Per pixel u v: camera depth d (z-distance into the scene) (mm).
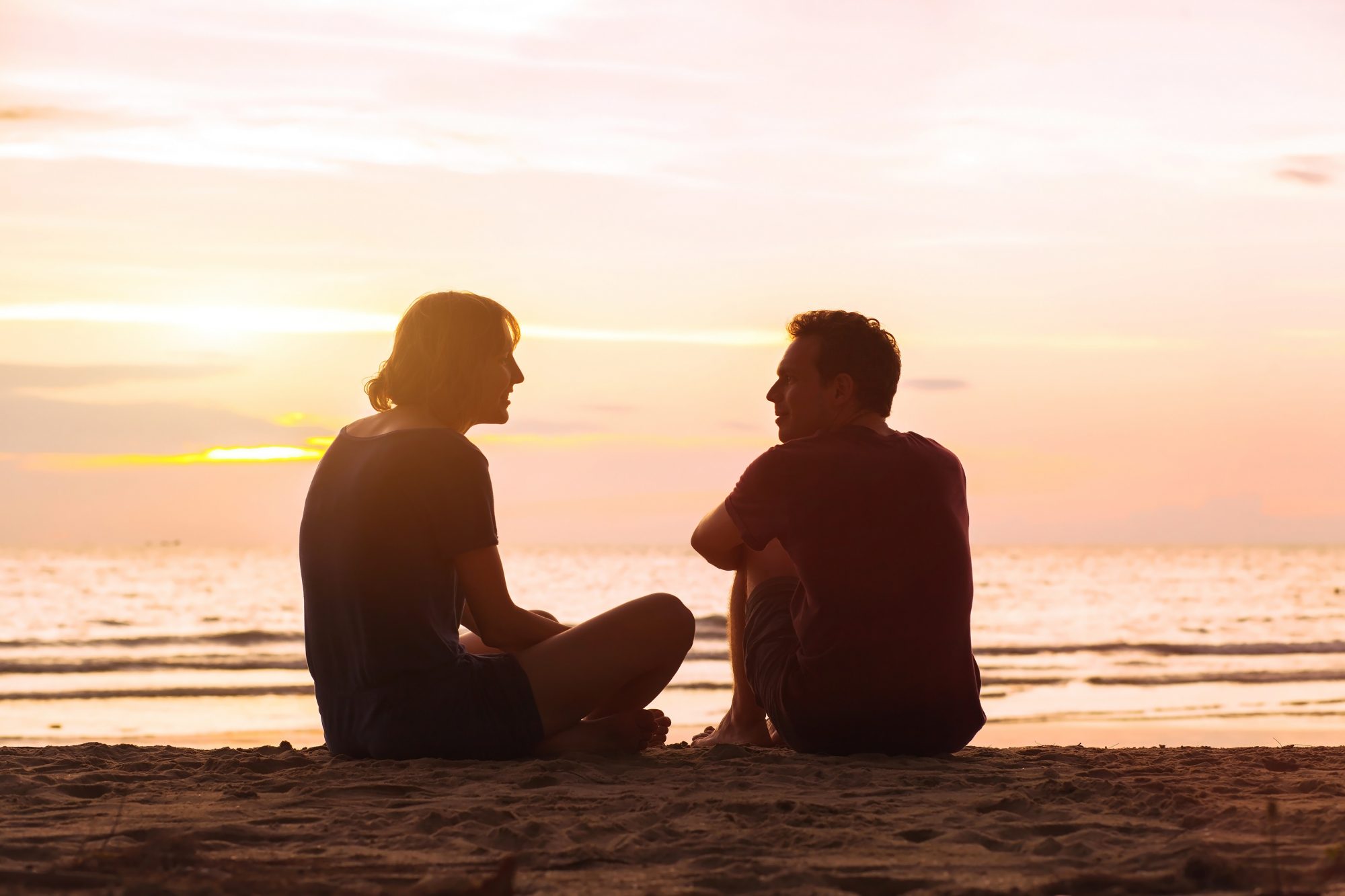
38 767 3066
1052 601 42125
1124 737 9586
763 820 2309
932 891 1739
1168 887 1766
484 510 3113
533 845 2068
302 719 12133
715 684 16234
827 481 3271
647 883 1792
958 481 3398
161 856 1865
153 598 41594
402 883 1780
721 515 3438
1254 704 13445
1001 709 12766
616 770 3004
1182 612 36875
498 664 3135
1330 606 39375
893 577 3250
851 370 3398
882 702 3268
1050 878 1807
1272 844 1809
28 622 31516
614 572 62469
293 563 71312
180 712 12609
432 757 3086
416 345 3211
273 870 1847
